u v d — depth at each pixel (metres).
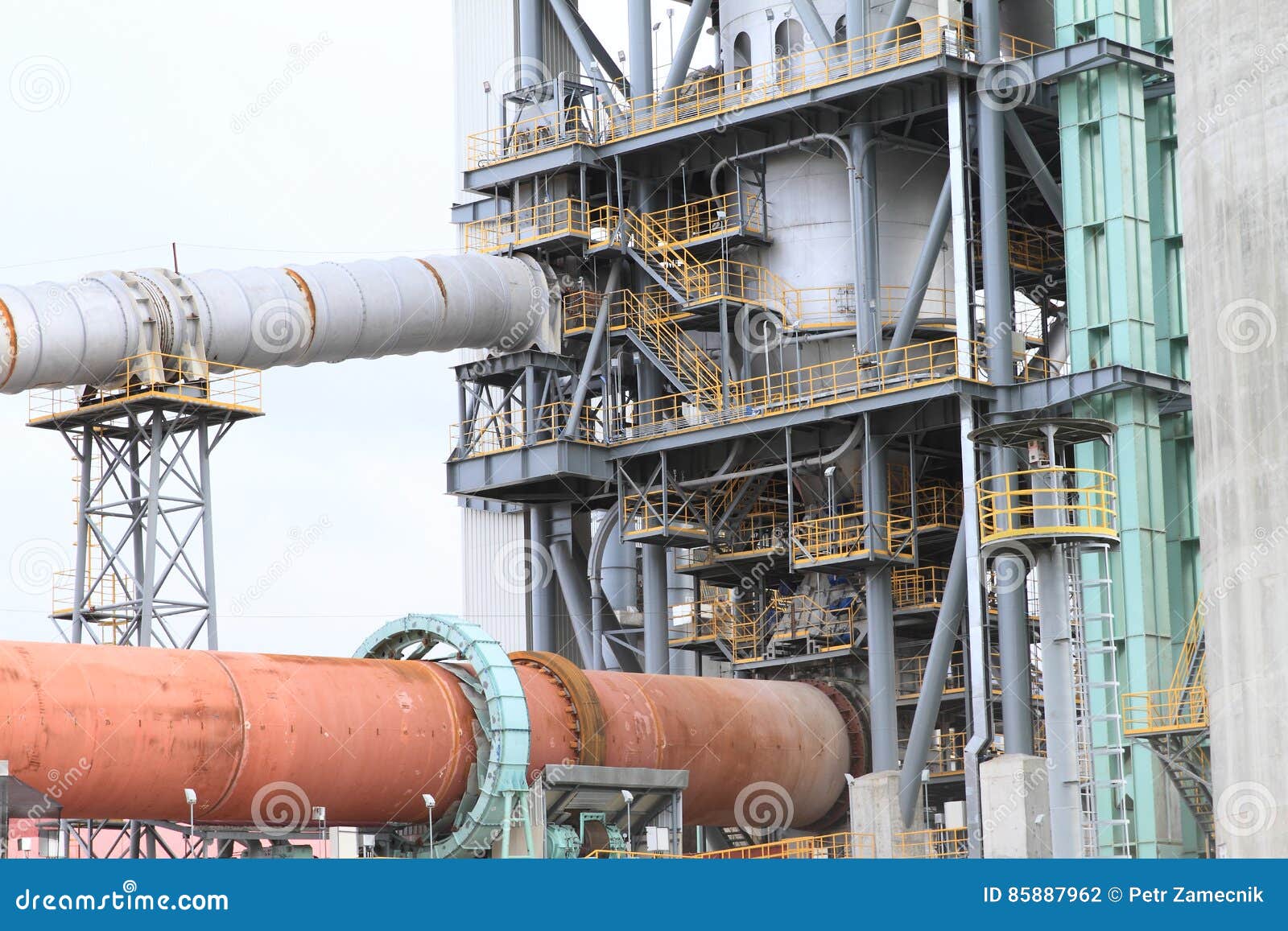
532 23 62.19
